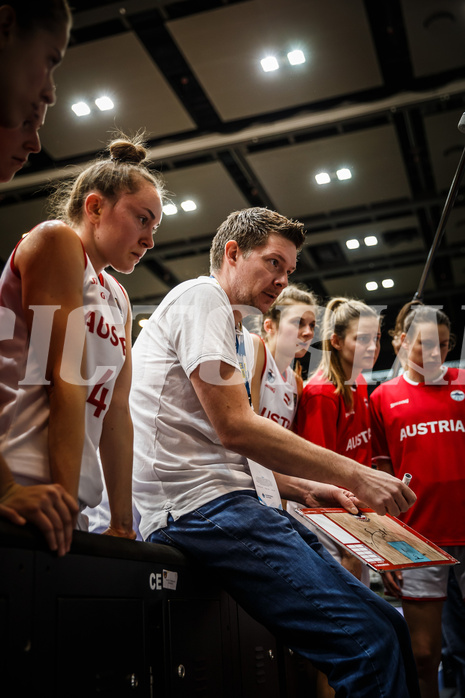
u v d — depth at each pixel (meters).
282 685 1.46
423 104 4.45
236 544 1.21
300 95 4.39
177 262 6.30
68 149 4.68
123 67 3.99
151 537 1.30
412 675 1.21
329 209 5.75
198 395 1.24
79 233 1.28
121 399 1.33
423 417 2.29
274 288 1.43
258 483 1.33
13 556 0.73
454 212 5.76
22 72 0.86
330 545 2.12
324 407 2.14
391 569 1.19
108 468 1.31
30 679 0.74
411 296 7.17
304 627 1.15
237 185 5.36
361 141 4.89
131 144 1.35
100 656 0.88
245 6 3.58
